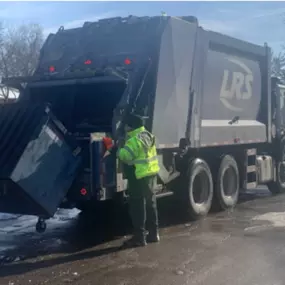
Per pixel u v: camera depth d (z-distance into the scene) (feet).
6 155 17.25
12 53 100.01
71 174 18.42
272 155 33.01
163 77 21.38
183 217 24.09
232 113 27.48
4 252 18.60
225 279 14.92
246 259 16.96
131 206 19.16
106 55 23.36
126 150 18.54
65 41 25.07
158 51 21.16
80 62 23.85
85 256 17.80
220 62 26.02
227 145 26.89
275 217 24.41
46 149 17.76
